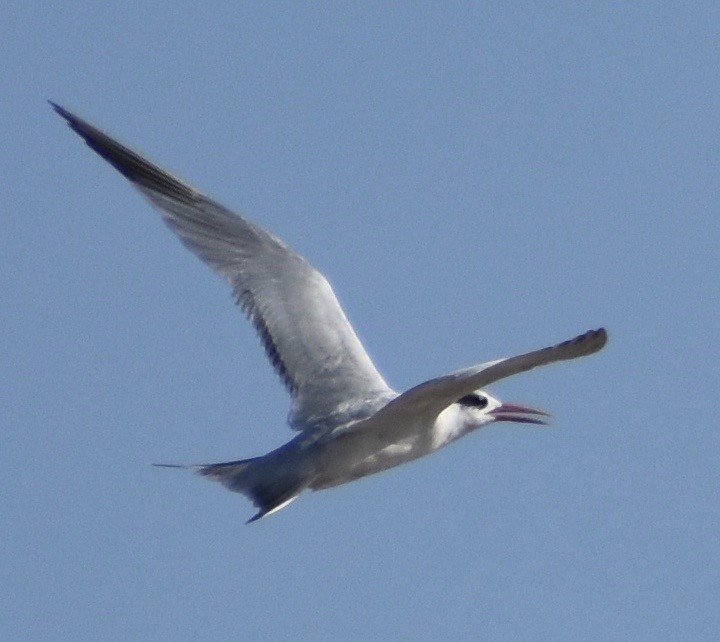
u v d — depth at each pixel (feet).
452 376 44.62
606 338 41.24
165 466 49.14
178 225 53.31
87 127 54.80
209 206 53.52
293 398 51.39
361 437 49.57
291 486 48.65
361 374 51.49
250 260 52.90
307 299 52.42
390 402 47.70
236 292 52.65
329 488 50.57
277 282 52.65
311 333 51.98
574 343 41.60
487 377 43.86
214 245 53.16
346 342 52.03
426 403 48.78
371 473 50.37
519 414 54.95
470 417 54.13
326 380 51.31
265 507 48.11
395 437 50.06
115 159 54.24
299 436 49.85
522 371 43.32
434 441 51.01
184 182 53.88
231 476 49.34
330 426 49.85
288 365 51.78
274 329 52.13
